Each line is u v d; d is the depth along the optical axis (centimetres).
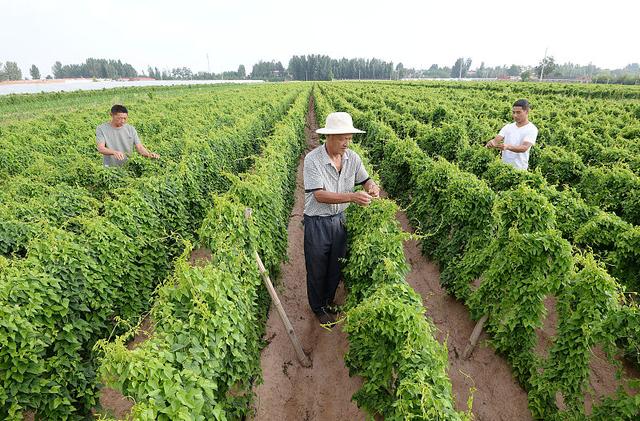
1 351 382
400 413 325
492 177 906
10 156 1339
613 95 4166
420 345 374
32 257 473
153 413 267
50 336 442
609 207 871
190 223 898
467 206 676
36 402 407
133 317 607
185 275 380
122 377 289
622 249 587
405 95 3488
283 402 523
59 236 520
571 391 437
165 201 784
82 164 1041
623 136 1662
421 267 850
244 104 2739
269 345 607
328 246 571
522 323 512
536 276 488
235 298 423
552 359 467
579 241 646
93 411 476
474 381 553
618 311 388
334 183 542
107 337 558
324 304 649
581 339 423
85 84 9888
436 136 1358
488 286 548
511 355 541
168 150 1238
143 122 1902
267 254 622
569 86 4884
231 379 400
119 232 585
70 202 784
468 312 677
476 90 4691
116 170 929
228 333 387
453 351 609
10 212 696
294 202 1211
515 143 898
